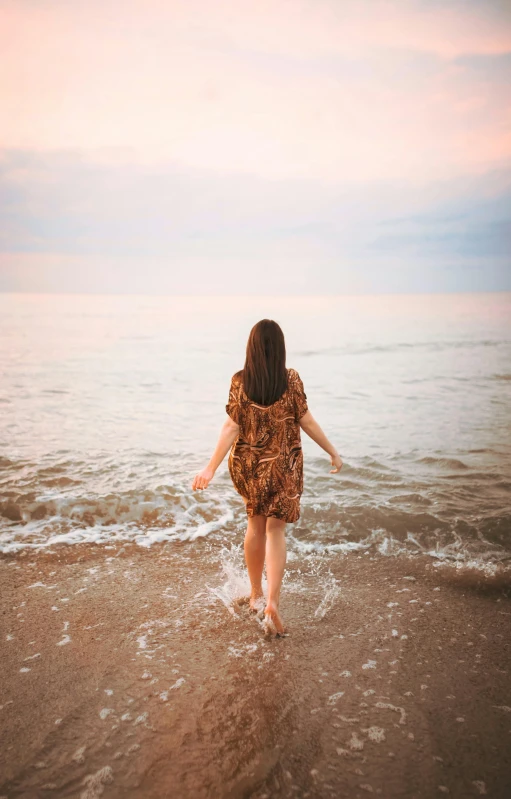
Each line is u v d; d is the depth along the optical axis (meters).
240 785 1.83
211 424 7.16
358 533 3.92
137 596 3.12
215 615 2.92
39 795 1.79
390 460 5.46
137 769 1.89
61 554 3.64
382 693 2.28
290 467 2.85
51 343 16.77
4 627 2.79
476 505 4.29
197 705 2.21
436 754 1.95
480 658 2.52
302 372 11.92
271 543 2.82
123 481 4.85
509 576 3.30
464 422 7.08
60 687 2.32
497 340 18.17
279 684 2.34
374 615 2.91
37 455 5.54
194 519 4.23
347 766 1.91
